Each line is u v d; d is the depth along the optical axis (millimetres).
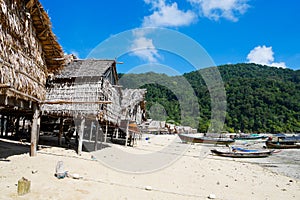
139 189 7129
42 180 6742
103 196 6086
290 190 9141
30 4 8359
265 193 8305
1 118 18953
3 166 7906
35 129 10594
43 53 10672
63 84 14227
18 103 9391
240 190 8383
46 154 11602
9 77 7582
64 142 19172
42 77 10680
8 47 7488
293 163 18188
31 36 9203
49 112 13797
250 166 15641
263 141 39062
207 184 8859
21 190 5379
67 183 6789
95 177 7938
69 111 13586
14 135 19641
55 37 10047
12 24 7547
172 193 7066
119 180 7973
